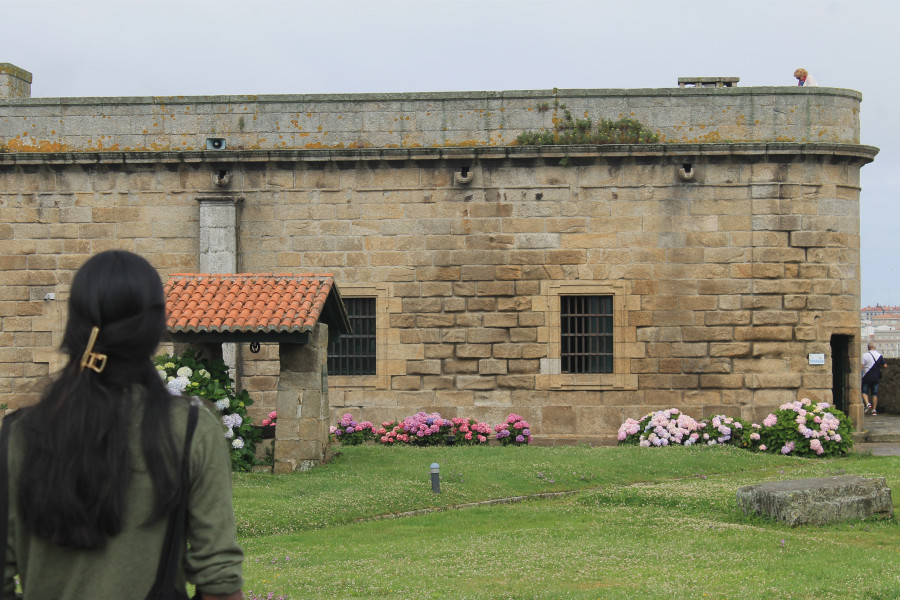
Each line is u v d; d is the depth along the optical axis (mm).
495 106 20828
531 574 8586
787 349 20406
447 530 11258
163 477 2799
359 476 14430
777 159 20453
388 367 20906
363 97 20984
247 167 21109
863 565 8758
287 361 15164
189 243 21094
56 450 2750
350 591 7957
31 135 21406
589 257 20703
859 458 18031
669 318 20547
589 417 20562
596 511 12508
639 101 20656
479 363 20781
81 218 21203
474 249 20844
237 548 2930
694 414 20406
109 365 2924
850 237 20828
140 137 21281
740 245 20484
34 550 2801
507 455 16969
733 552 9508
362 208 21016
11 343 21234
